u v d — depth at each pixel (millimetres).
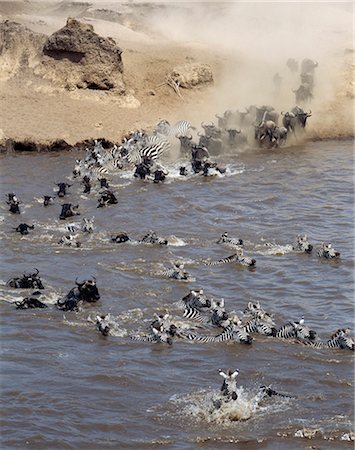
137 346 92000
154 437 75875
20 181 151125
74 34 188125
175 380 85312
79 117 180250
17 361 88125
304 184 150375
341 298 105000
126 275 110125
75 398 81562
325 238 125562
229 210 137000
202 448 74375
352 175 155625
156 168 157250
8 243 121000
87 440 75312
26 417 78375
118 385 84062
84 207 137875
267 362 89312
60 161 163750
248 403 80750
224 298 104500
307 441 75688
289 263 115500
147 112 186750
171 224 130250
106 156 160500
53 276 109750
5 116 177375
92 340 93125
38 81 189125
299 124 181875
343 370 88000
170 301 102938
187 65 197500
